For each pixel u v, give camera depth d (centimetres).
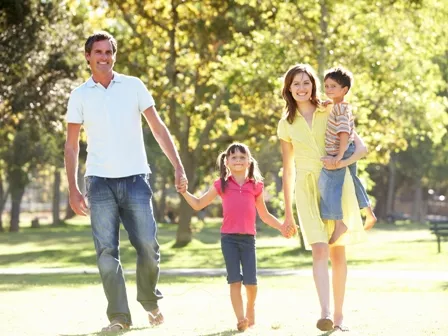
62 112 4641
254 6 4662
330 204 1109
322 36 4481
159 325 1180
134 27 5272
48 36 4541
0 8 4353
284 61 4597
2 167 9231
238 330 1103
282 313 1366
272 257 4797
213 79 5153
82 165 9819
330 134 1127
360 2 4572
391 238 6700
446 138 8106
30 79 4538
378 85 4681
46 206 18600
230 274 1219
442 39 4959
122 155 1177
